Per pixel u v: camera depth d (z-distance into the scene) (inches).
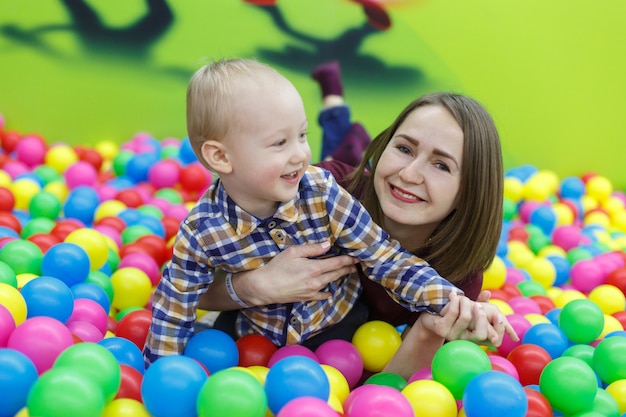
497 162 85.4
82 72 178.2
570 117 186.1
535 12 181.5
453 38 182.5
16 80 177.3
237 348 82.8
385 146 89.4
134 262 108.4
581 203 171.9
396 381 79.4
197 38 179.3
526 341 92.9
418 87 184.2
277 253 81.7
